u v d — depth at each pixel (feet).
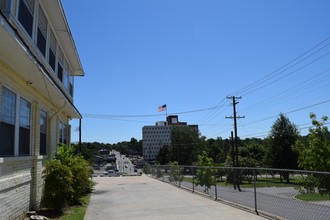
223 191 47.85
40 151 45.75
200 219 33.14
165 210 39.65
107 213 38.65
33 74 33.99
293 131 154.92
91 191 64.39
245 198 40.06
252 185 38.01
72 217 36.09
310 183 27.27
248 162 175.52
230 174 45.60
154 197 53.88
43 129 47.91
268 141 162.91
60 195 39.34
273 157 156.87
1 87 29.17
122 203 47.37
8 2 29.17
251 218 32.40
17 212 33.19
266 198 34.68
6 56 28.09
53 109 53.16
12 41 24.43
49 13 45.47
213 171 51.60
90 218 35.45
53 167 39.99
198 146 329.93
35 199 39.27
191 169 65.51
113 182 98.27
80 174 47.06
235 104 149.38
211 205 42.32
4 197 29.12
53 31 50.19
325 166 72.23
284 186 31.12
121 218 35.22
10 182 30.22
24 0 34.19
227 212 36.42
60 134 64.08
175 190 65.72
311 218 27.04
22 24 33.35
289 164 152.46
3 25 21.85
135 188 73.26
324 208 25.57
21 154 36.27
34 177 39.52
